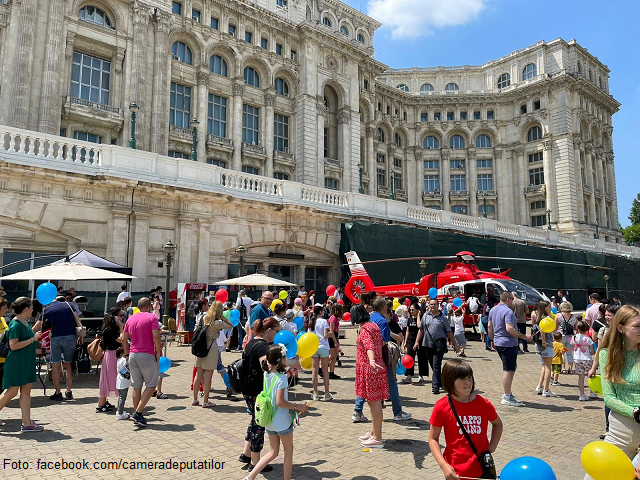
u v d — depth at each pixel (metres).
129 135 29.12
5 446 6.52
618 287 43.78
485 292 21.42
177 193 20.67
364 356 6.84
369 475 5.67
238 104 36.28
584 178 56.38
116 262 19.14
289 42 40.25
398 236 28.38
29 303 7.20
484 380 11.72
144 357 7.67
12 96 24.83
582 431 7.48
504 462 6.11
